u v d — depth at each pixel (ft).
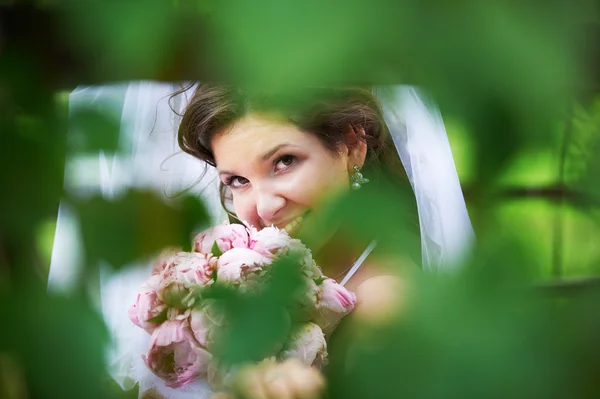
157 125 4.66
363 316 1.81
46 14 1.83
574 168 1.75
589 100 1.66
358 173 3.52
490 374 1.61
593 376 1.61
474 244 1.76
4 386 1.85
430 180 5.44
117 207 2.01
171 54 1.68
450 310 1.68
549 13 1.61
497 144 1.66
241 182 4.85
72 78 1.86
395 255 1.89
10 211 1.94
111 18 1.73
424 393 1.63
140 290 3.00
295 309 1.96
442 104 1.65
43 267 1.96
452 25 1.59
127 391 2.10
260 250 3.24
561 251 1.75
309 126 1.99
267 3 1.56
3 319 1.88
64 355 1.87
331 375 1.87
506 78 1.61
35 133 1.95
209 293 1.95
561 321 1.65
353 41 1.57
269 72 1.61
